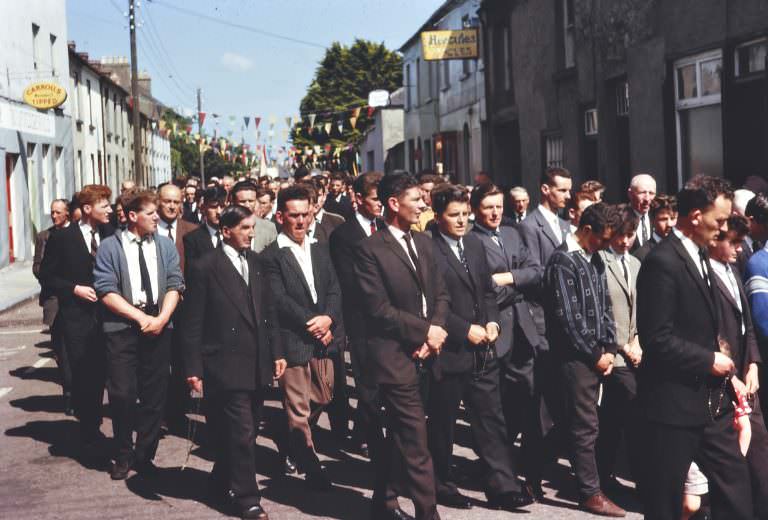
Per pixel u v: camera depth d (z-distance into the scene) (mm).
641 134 13938
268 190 9367
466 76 26703
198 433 8023
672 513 4316
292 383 6383
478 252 5938
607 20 15125
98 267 6664
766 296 5129
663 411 4258
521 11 20234
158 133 66188
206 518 5770
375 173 7172
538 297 6363
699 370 4168
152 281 6727
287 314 6438
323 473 6344
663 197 6777
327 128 36125
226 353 5762
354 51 68500
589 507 5672
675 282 4211
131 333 6652
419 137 34250
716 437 4336
